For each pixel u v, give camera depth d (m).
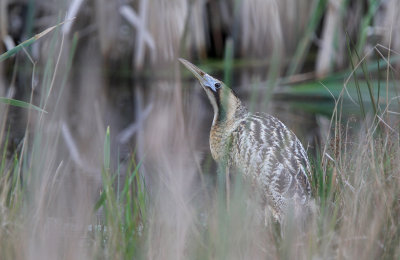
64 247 6.63
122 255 6.44
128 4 18.19
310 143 11.61
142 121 14.34
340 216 7.20
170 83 17.61
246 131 9.07
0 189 7.81
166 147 12.16
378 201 6.79
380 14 16.77
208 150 12.04
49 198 7.75
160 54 17.66
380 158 7.65
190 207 8.04
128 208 7.40
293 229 6.61
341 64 17.47
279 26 18.02
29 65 17.33
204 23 18.89
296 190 8.05
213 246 6.30
